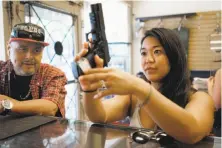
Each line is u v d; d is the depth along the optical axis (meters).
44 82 1.26
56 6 2.30
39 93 1.26
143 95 0.49
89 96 0.64
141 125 0.82
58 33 2.40
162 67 0.73
